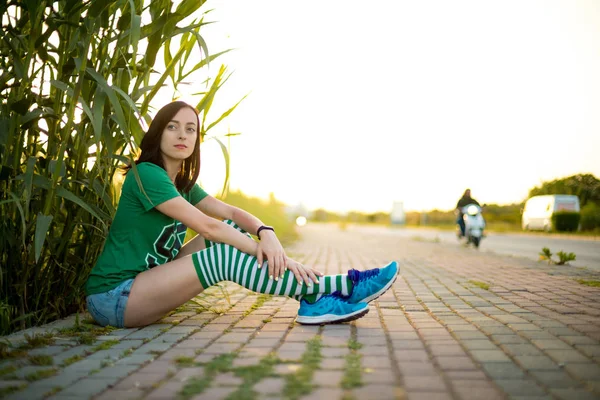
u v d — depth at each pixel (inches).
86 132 119.0
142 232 114.8
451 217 1758.1
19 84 111.0
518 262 301.9
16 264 116.2
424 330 110.3
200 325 117.7
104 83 101.7
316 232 1048.2
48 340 101.7
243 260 112.4
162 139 118.0
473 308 138.8
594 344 96.7
